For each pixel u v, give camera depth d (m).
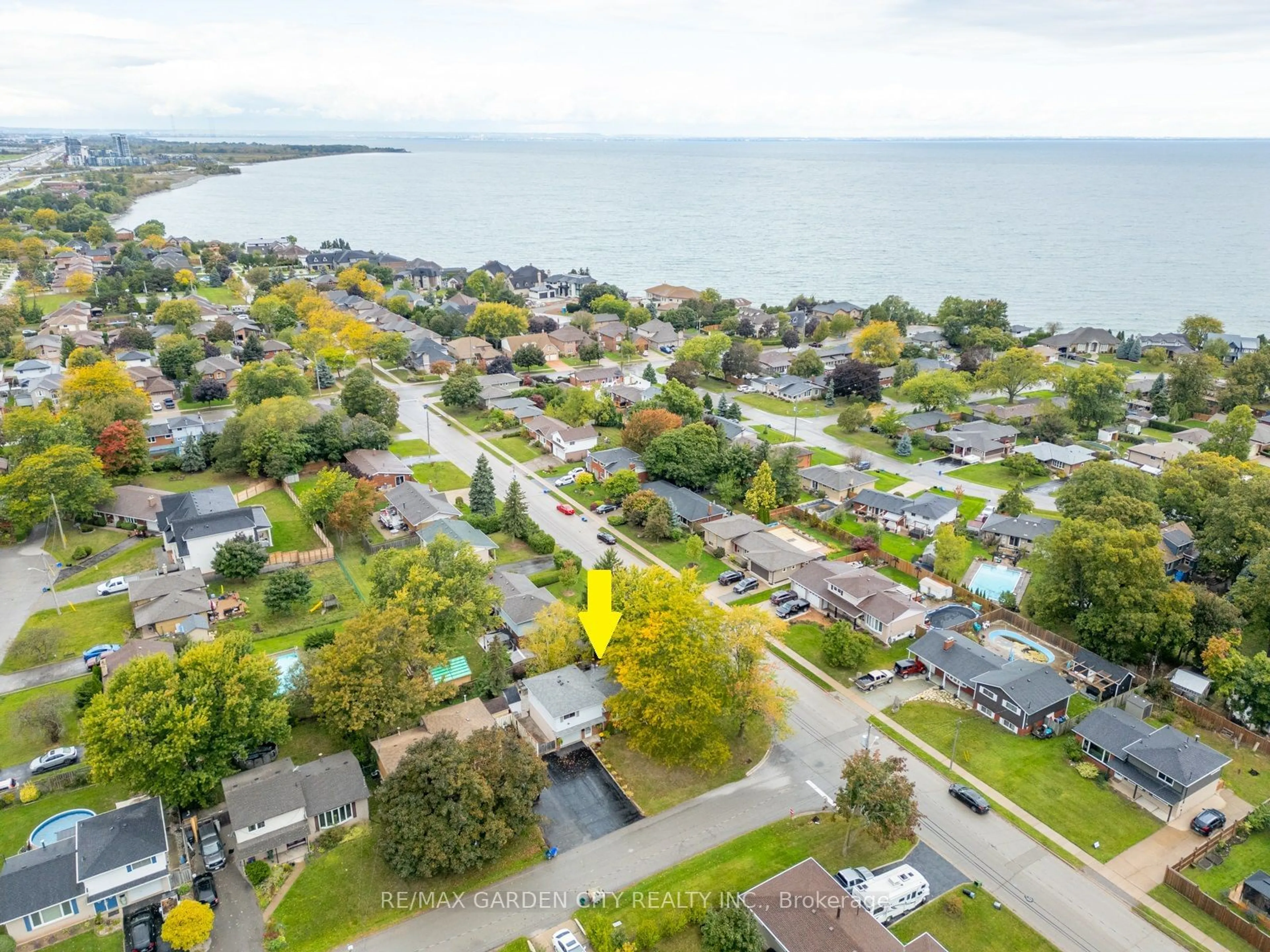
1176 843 57.62
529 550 99.62
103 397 125.88
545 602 82.06
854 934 47.50
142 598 82.31
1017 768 64.62
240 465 118.44
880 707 72.25
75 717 68.31
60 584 89.62
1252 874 54.88
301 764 63.12
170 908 50.72
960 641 77.50
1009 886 53.78
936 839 57.50
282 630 81.19
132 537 101.50
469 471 125.19
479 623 75.31
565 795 61.53
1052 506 115.75
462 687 71.88
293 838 54.72
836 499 115.19
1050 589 80.62
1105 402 145.50
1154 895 53.19
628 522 107.50
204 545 91.56
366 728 63.22
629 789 62.22
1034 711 67.69
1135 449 129.62
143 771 54.44
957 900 52.09
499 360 176.38
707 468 115.88
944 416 149.00
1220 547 89.31
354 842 56.44
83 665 75.38
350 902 51.88
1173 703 71.94
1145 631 74.25
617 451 124.75
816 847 56.62
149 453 123.44
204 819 57.88
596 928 49.25
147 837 51.91
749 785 62.66
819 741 67.62
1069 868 55.31
